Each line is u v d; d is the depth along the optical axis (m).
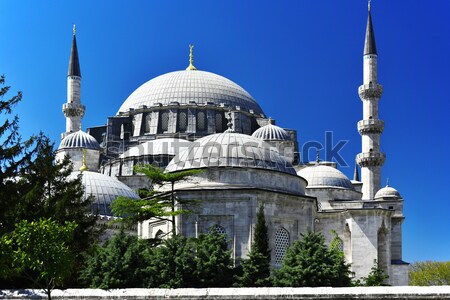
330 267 50.41
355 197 84.12
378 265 71.06
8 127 48.81
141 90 98.44
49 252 35.66
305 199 62.38
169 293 39.72
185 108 92.69
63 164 56.00
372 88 95.12
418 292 37.44
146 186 78.44
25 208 47.69
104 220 67.19
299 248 52.09
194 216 59.41
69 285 48.28
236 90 98.56
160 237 59.00
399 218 79.31
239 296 38.94
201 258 50.25
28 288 43.88
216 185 60.53
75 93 99.69
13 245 39.66
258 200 59.47
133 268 48.91
